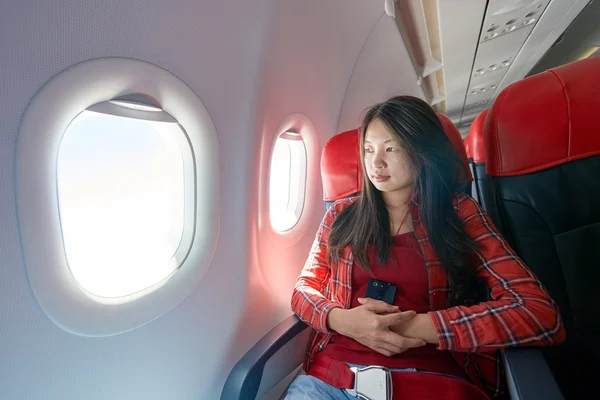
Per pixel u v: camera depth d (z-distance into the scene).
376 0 1.78
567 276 0.96
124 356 0.80
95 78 0.68
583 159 0.92
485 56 3.16
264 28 1.09
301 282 1.11
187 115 0.91
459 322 0.82
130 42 0.74
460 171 1.02
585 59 0.98
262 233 1.25
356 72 1.99
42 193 0.62
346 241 1.06
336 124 1.91
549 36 2.88
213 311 1.05
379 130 0.97
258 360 0.91
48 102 0.61
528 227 0.99
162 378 0.89
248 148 1.14
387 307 0.90
